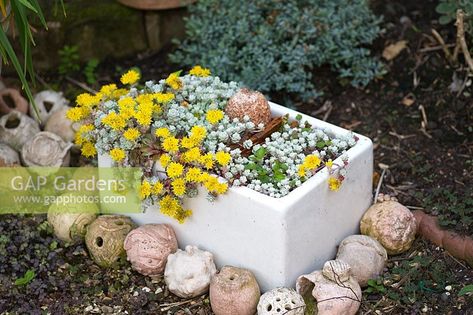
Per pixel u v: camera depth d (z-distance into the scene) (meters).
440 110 2.69
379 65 2.78
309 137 2.22
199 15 2.93
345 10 2.76
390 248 2.25
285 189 2.09
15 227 2.34
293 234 2.09
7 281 2.22
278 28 2.73
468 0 2.56
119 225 2.26
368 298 2.17
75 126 2.56
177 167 2.12
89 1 2.87
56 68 2.92
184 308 2.18
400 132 2.66
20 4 2.23
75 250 2.30
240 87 2.42
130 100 2.22
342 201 2.21
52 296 2.21
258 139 2.24
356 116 2.72
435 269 2.21
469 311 2.12
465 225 2.27
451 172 2.51
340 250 2.21
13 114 2.58
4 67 2.83
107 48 2.96
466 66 2.74
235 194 2.09
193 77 2.37
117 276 2.25
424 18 2.92
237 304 2.07
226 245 2.18
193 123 2.23
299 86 2.70
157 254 2.20
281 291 2.07
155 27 2.97
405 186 2.48
